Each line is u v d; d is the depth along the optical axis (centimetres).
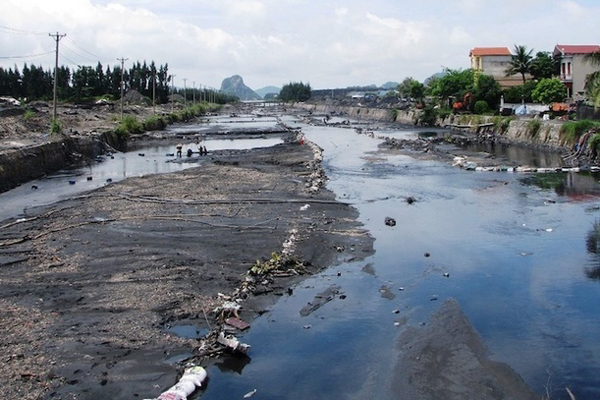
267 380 1459
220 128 10531
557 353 1575
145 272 2186
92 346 1595
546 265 2292
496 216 3123
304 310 1883
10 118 6631
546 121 6681
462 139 7600
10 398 1330
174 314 1814
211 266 2267
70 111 9875
